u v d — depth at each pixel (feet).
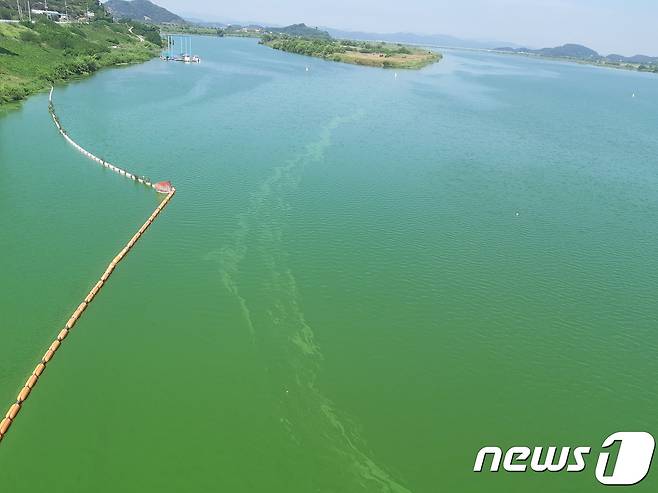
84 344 142.20
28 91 399.65
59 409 122.31
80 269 173.88
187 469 110.52
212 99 429.38
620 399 135.64
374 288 171.94
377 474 112.16
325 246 195.42
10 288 161.79
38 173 250.16
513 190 266.77
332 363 140.46
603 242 215.10
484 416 127.54
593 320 163.84
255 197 234.58
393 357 143.64
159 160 275.18
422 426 123.75
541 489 111.45
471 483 111.65
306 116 388.16
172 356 139.85
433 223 219.82
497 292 173.99
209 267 178.91
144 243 191.83
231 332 149.48
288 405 127.13
